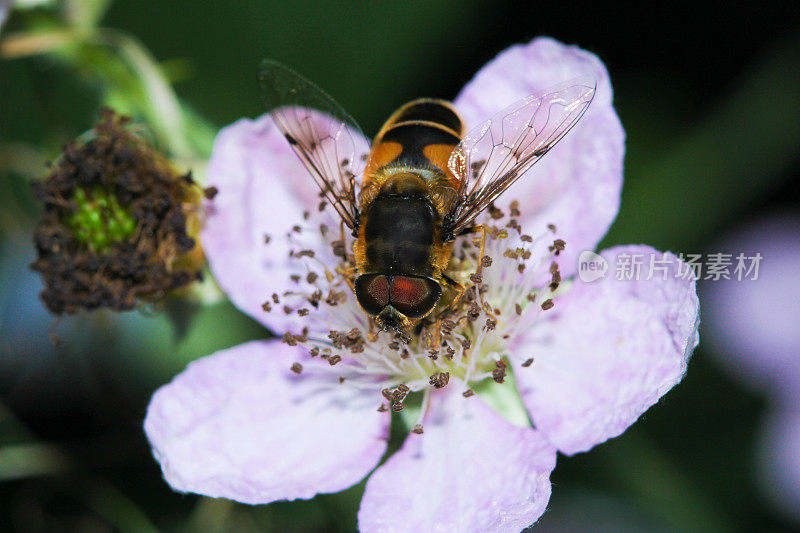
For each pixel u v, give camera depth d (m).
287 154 0.16
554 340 0.16
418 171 0.16
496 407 0.16
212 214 0.16
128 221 0.16
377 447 0.16
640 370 0.16
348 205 0.16
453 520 0.16
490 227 0.16
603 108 0.16
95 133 0.16
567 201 0.16
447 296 0.16
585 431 0.16
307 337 0.16
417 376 0.16
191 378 0.16
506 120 0.16
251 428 0.16
